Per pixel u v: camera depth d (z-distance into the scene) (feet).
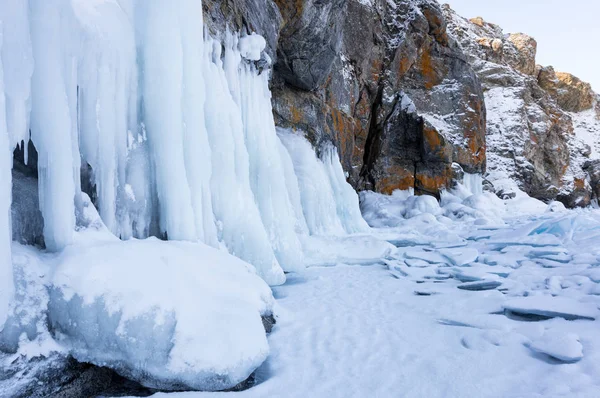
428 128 65.51
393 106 68.39
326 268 28.55
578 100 139.23
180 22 17.11
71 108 11.86
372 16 63.00
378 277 25.03
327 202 40.60
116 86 14.51
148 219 16.14
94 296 9.95
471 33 128.36
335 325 15.47
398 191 66.33
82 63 12.64
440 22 75.20
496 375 10.87
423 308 17.71
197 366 10.12
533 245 31.27
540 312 15.17
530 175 96.37
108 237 12.59
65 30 11.53
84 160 13.96
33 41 10.43
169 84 15.88
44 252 10.91
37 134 10.63
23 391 8.60
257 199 26.37
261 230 22.22
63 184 10.96
